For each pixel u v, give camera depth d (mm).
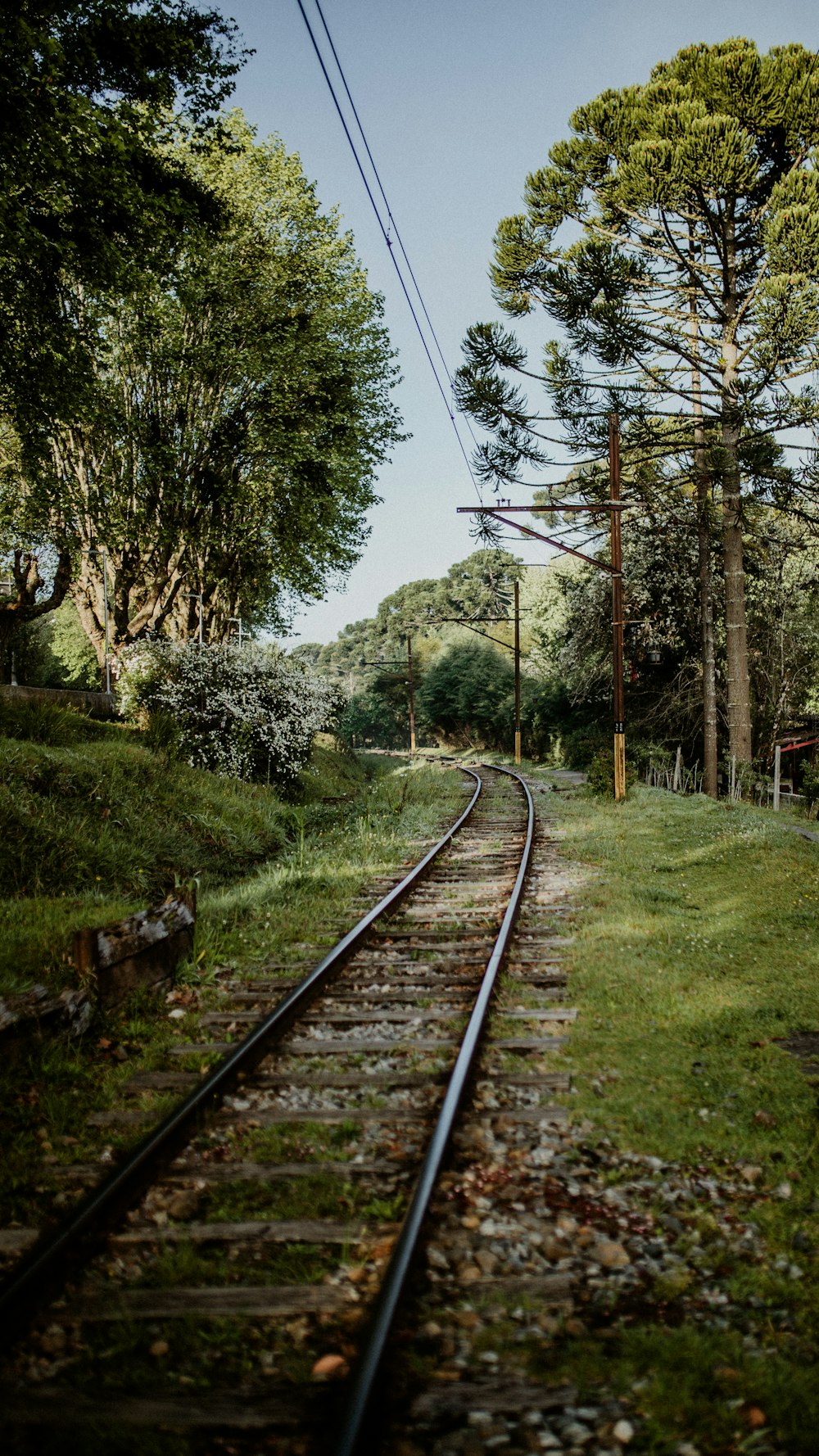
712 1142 4535
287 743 19562
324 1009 6609
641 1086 5199
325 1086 5246
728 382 21938
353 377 27453
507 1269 3504
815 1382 2912
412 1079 5250
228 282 23531
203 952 7887
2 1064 5191
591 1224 3840
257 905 10008
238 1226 3789
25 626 37312
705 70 22016
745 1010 6402
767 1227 3828
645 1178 4227
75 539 23422
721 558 29562
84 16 14078
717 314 23453
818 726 29594
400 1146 4496
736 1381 2930
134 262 17031
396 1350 3041
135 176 15422
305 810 17984
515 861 13102
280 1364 3018
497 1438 2695
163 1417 2787
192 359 23953
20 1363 3055
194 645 18922
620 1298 3377
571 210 24594
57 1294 3396
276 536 28922
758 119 21672
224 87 16219
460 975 7359
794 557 30062
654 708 31828
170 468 23953
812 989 6863
